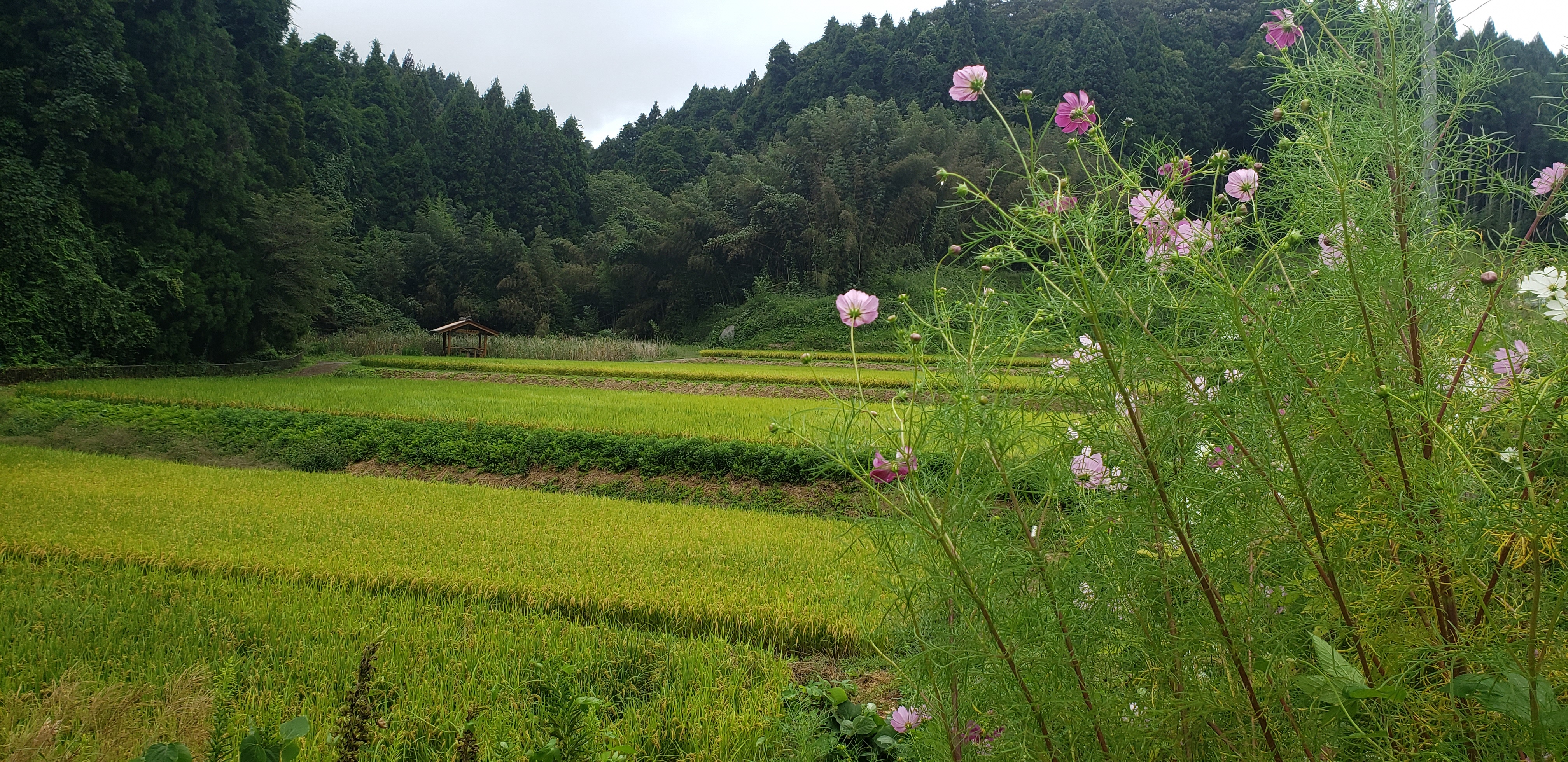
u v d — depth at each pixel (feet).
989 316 5.61
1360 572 5.39
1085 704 5.50
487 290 202.80
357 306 174.70
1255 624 5.28
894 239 170.40
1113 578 5.44
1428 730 4.99
